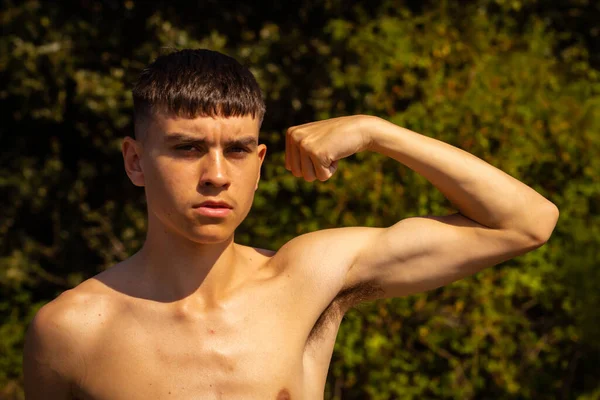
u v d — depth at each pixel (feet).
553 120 14.96
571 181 15.10
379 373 14.65
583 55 17.28
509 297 14.80
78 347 5.60
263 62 17.29
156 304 5.73
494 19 16.69
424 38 15.30
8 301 18.26
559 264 15.02
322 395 6.05
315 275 6.08
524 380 15.08
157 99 5.51
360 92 15.76
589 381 15.29
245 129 5.52
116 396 5.51
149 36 18.08
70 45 17.60
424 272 6.16
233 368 5.61
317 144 6.12
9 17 17.43
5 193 18.70
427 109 14.79
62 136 18.89
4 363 17.58
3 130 18.74
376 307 14.38
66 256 18.95
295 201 14.88
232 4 18.52
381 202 14.51
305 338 5.95
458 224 6.23
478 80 14.92
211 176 5.39
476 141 14.43
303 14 18.08
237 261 6.09
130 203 18.74
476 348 14.79
